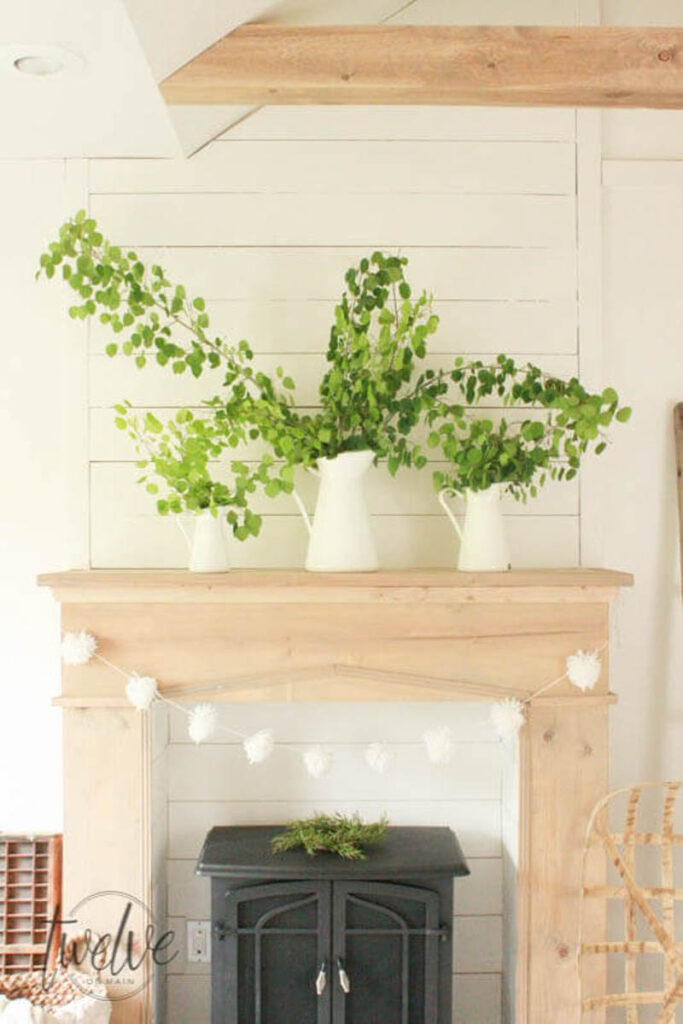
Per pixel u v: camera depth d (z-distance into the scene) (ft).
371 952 7.48
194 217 8.34
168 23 6.15
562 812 7.64
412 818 8.56
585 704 7.59
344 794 8.56
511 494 8.39
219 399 7.71
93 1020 6.97
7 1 5.57
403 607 7.55
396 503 8.35
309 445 7.46
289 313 8.34
